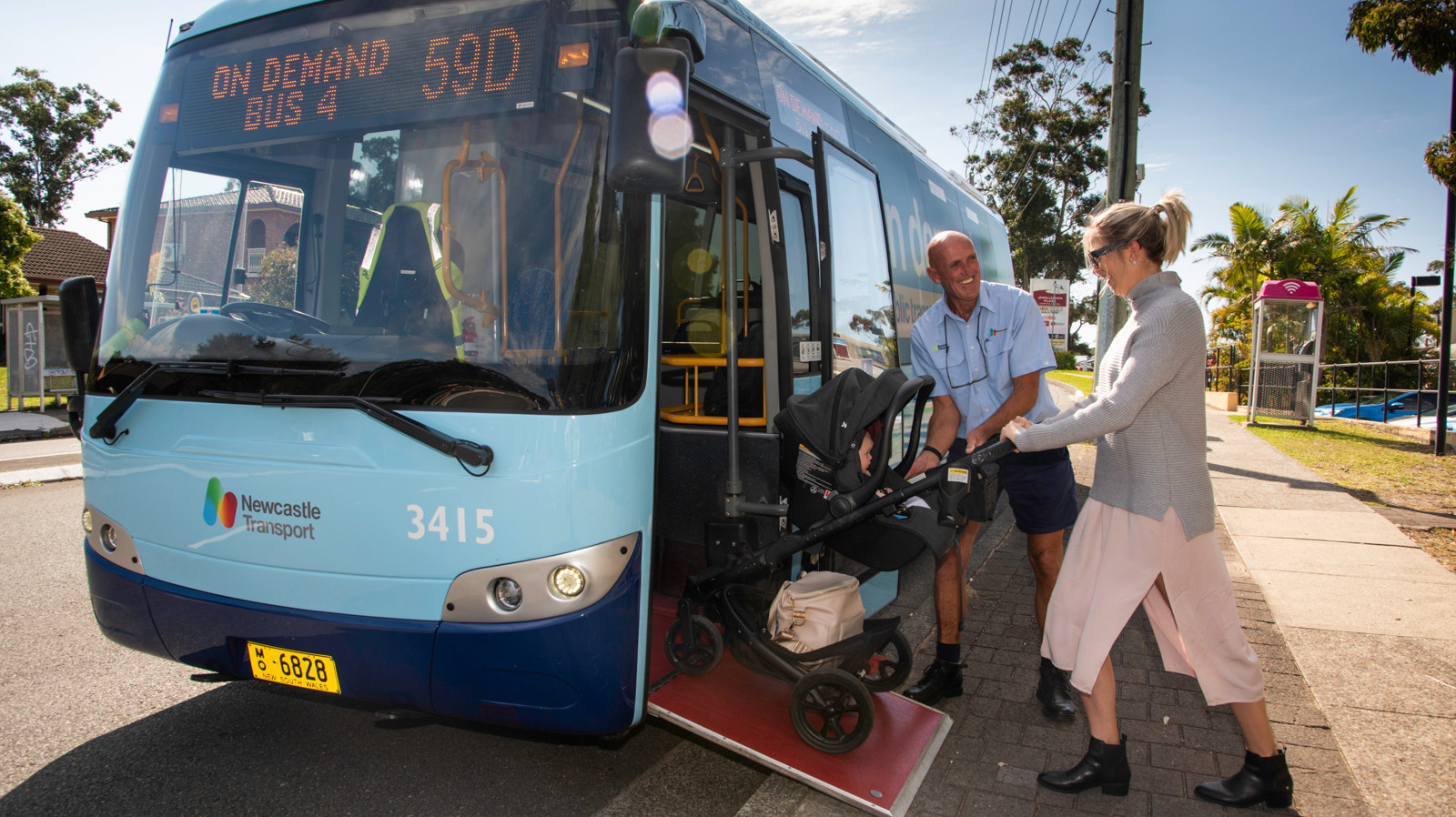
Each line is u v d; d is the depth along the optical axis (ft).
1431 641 14.34
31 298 51.06
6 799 9.69
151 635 10.01
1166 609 9.77
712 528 11.29
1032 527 12.28
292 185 10.25
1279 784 9.21
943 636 12.29
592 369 8.73
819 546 11.25
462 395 8.68
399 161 9.78
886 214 20.06
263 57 10.66
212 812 9.49
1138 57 34.58
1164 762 10.37
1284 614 15.81
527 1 9.62
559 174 9.21
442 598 8.63
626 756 11.05
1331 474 32.22
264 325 9.80
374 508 8.73
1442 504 26.35
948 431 12.62
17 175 150.82
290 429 9.07
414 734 11.46
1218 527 23.18
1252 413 53.83
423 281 9.32
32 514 25.08
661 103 8.22
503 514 8.44
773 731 10.37
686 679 11.41
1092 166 132.46
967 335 12.42
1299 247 84.79
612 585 8.78
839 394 10.76
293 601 9.12
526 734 10.54
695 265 14.65
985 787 9.81
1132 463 9.27
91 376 10.49
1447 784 9.83
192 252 10.52
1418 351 83.76
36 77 150.10
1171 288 9.30
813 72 16.60
